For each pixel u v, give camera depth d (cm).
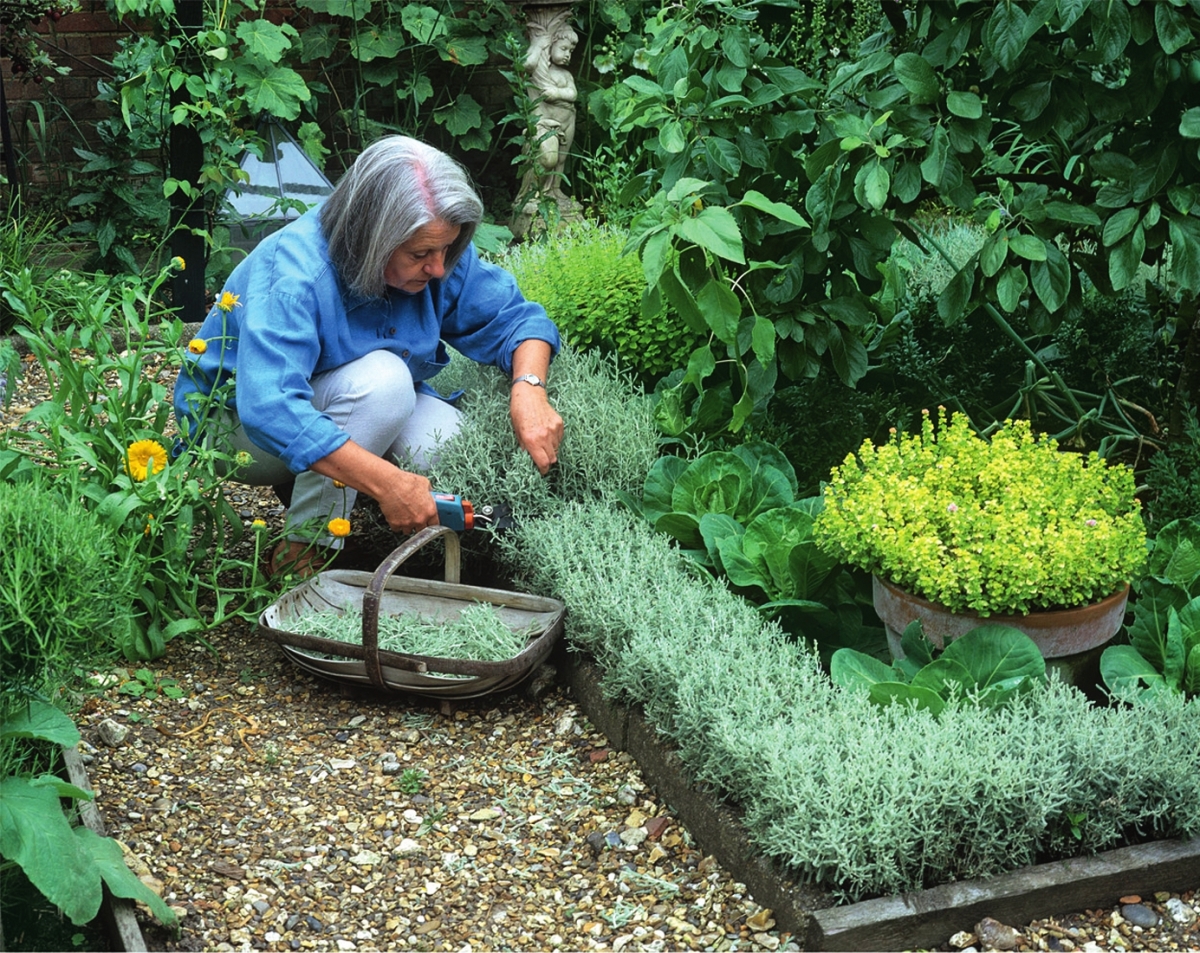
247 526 338
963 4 266
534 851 224
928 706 219
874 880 196
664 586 264
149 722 254
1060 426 346
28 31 545
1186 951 193
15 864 198
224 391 287
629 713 249
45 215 558
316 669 264
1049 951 193
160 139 529
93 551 187
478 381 330
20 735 190
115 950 186
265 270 275
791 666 236
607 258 368
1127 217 266
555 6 610
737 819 216
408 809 234
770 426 330
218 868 212
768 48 304
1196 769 209
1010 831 202
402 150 263
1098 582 227
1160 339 361
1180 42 242
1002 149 403
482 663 250
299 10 639
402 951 198
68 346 290
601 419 306
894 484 245
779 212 275
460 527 280
